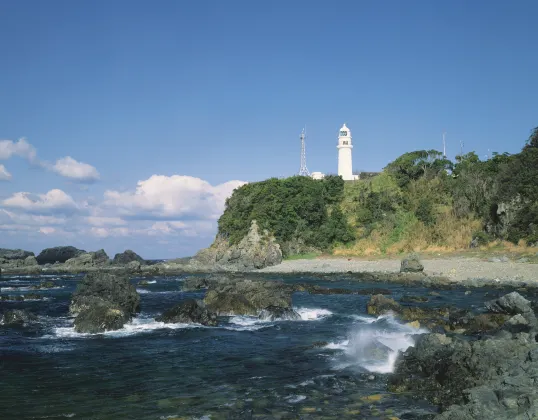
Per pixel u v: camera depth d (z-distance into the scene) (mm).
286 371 16672
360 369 16641
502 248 61562
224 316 29719
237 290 33000
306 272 64250
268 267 74875
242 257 80312
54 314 32219
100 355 19500
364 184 91562
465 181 79812
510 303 24719
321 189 90062
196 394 14234
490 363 13633
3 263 95250
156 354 19609
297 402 13336
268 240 81938
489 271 48156
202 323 26875
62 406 13281
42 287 53375
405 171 89688
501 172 72438
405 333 22500
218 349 20469
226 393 14266
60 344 21766
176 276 70000
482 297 35312
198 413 12578
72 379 16000
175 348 20734
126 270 79375
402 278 48812
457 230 71562
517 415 10023
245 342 21891
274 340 22281
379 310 29609
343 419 11953
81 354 19703
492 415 10375
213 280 50781
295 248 82375
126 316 27641
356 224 84250
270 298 31703
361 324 26203
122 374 16594
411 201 82875
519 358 13500
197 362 18188
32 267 88250
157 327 26016
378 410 12531
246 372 16656
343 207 88250
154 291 47781
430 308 29750
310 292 41750
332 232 83000
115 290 32375
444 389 13539
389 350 18547
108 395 14242
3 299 40594
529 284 40000
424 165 87938
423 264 57781
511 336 16531
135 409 12969
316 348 20094
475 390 11953
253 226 83688
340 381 15219
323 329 25000
